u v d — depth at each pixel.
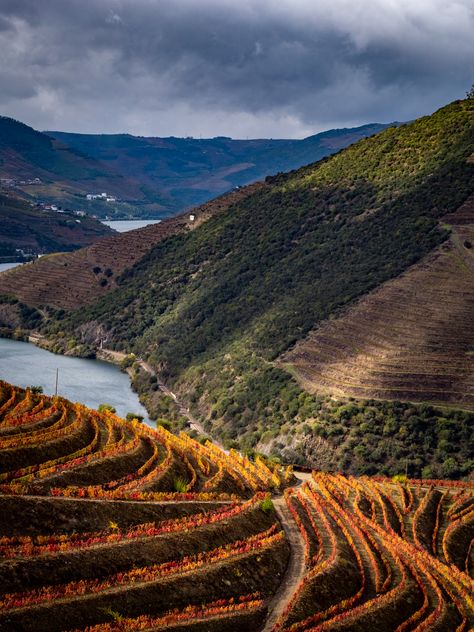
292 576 72.00
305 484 103.38
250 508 81.38
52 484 73.62
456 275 190.50
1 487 66.62
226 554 69.12
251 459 126.31
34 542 60.38
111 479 80.31
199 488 87.94
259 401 181.88
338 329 192.25
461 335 172.50
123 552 63.12
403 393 164.75
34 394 103.19
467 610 76.69
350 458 153.75
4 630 49.94
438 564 85.56
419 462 150.50
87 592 56.62
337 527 88.06
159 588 60.09
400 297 190.62
